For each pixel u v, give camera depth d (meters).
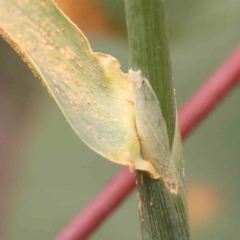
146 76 0.10
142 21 0.10
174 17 0.12
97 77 0.10
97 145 0.10
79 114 0.10
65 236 0.13
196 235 0.15
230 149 0.16
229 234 0.15
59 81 0.10
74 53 0.10
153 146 0.10
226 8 0.12
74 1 0.12
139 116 0.10
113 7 0.12
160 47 0.10
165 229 0.10
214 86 0.13
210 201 0.16
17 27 0.10
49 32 0.10
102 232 0.16
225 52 0.16
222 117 0.16
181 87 0.16
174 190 0.10
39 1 0.10
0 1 0.10
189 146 0.16
